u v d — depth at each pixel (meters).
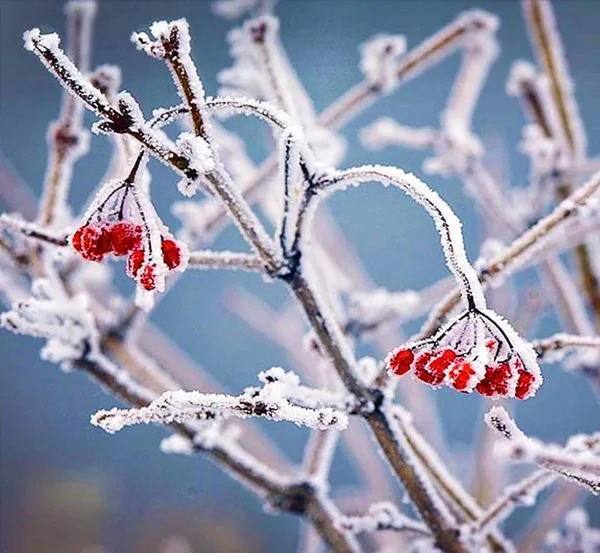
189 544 1.38
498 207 0.85
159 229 0.60
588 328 0.82
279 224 0.62
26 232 0.65
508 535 1.18
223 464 0.71
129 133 0.59
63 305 0.69
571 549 0.78
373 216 1.29
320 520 0.70
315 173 0.61
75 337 0.69
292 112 0.70
